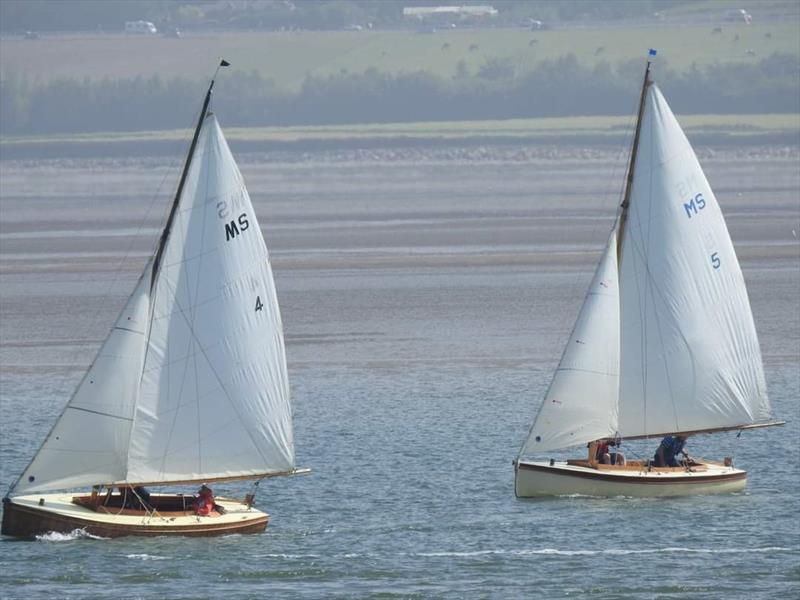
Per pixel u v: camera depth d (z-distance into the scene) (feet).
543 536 547.49
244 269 551.18
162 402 544.21
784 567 503.20
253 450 556.10
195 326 546.26
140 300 538.06
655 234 628.69
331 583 485.97
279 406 559.38
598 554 521.24
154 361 542.16
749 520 569.23
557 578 492.54
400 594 472.85
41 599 463.42
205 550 523.29
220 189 546.67
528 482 610.65
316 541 540.93
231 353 550.77
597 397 620.49
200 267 546.26
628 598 469.98
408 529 558.97
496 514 582.35
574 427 618.85
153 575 490.08
